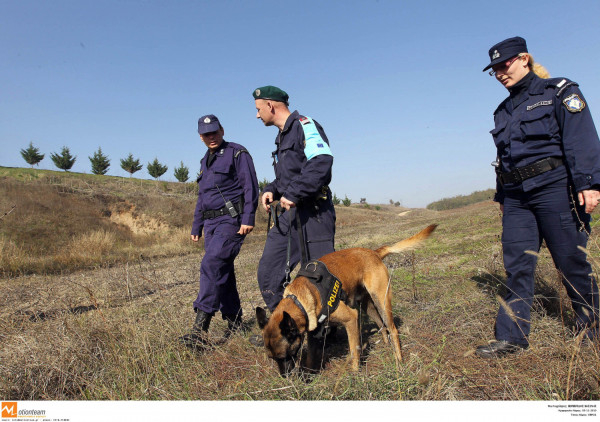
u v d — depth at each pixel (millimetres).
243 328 3869
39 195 18562
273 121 3523
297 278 3070
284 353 2734
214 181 3789
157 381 2691
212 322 4301
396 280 5254
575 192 2736
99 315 3709
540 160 2820
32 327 3676
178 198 24922
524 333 2834
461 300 4031
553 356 2656
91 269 10828
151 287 6766
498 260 5301
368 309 3564
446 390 2320
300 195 3123
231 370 2994
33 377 2734
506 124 3010
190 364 2986
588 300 2811
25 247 13188
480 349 2889
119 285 6738
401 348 3186
